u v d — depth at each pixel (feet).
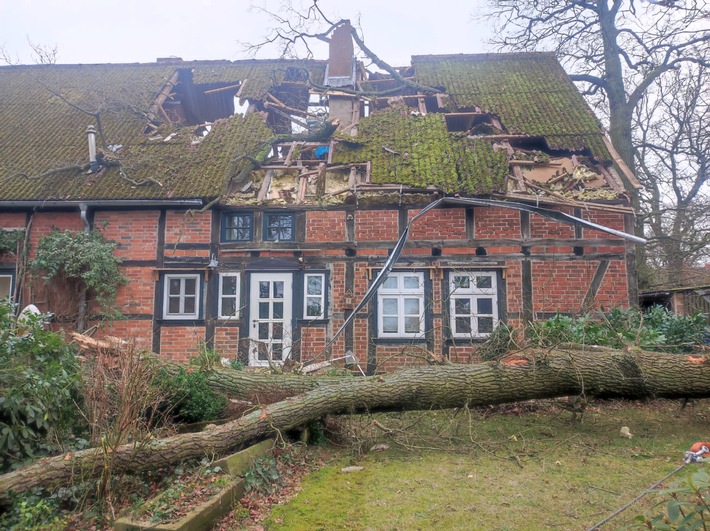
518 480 14.33
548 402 22.08
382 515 12.29
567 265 30.45
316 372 25.55
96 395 13.69
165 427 16.92
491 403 19.04
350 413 18.26
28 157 36.27
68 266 30.07
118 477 12.93
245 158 33.65
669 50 47.57
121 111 42.19
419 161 33.09
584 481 14.07
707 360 18.79
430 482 14.39
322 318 31.27
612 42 48.52
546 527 11.40
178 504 11.62
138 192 31.94
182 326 31.48
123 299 31.63
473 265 30.83
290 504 13.14
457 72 46.11
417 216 28.09
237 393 19.45
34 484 11.76
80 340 18.11
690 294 37.76
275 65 49.19
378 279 27.09
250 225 32.40
